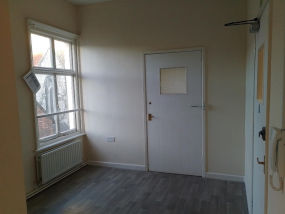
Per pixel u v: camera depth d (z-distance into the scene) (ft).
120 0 12.42
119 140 13.35
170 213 8.67
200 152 11.80
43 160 10.51
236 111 11.00
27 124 10.05
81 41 13.46
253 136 7.27
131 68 12.62
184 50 11.50
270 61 4.23
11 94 2.62
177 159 12.26
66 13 12.49
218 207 8.99
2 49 2.49
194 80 11.53
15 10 9.43
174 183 11.20
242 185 10.80
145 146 12.79
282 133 3.12
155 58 12.10
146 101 12.53
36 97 10.73
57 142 11.67
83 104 13.89
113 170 13.15
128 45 12.54
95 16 13.00
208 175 11.73
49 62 11.58
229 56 10.85
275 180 3.64
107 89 13.24
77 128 13.73
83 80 13.70
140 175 12.32
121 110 13.10
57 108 12.12
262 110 5.29
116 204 9.41
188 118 11.83
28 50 10.00
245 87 10.71
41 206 9.34
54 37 11.78
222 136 11.34
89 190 10.69
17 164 2.72
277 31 3.56
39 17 10.67
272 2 4.03
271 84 4.09
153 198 9.82
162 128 12.38
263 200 5.02
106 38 12.92
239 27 10.56
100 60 13.19
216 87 11.19
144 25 12.14
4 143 2.54
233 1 10.57
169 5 11.60
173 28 11.63
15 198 2.71
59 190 10.74
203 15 11.09
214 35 10.99
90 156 14.11
